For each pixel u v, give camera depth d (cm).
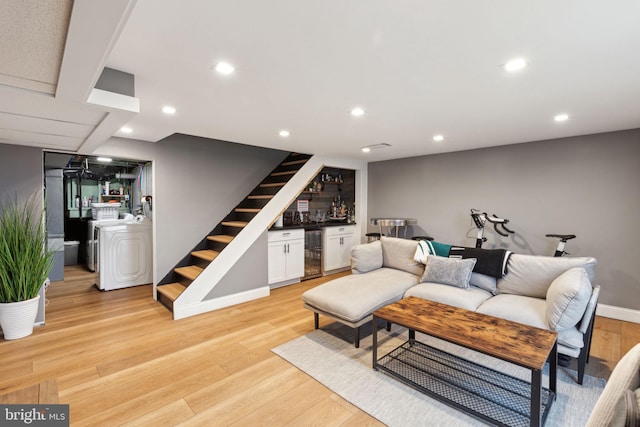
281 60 174
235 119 295
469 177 459
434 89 218
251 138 382
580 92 222
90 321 337
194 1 121
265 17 133
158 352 269
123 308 377
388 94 228
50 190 503
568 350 222
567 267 279
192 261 440
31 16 94
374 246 409
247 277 414
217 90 219
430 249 375
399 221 497
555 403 202
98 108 181
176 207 424
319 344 284
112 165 650
